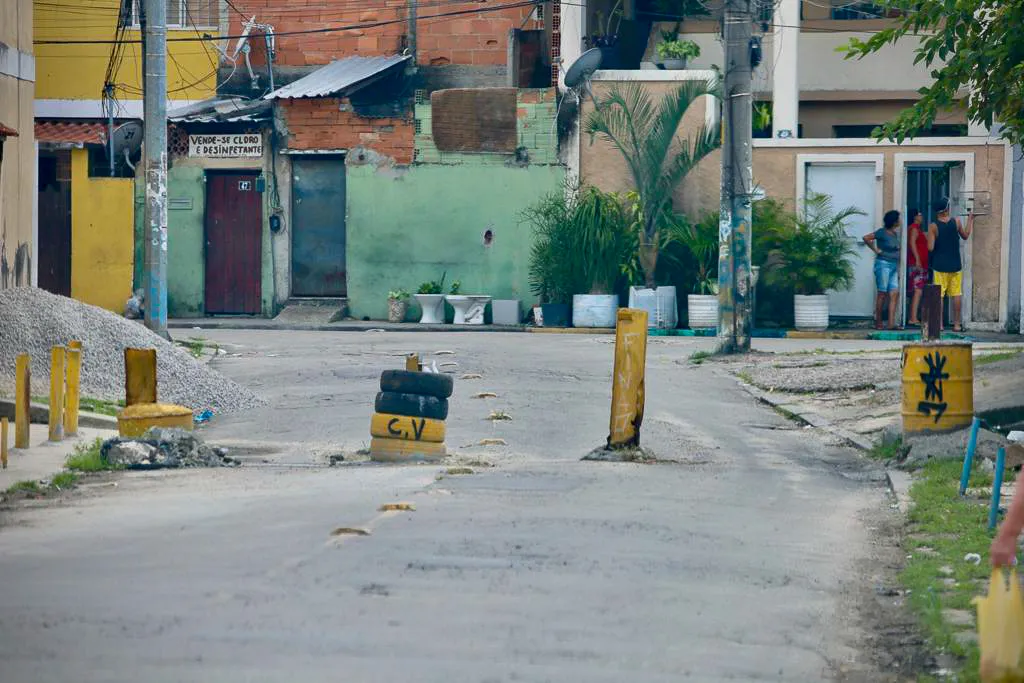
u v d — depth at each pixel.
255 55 55.72
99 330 31.53
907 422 22.34
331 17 55.16
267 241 54.06
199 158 54.38
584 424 26.48
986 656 8.02
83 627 11.57
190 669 10.45
